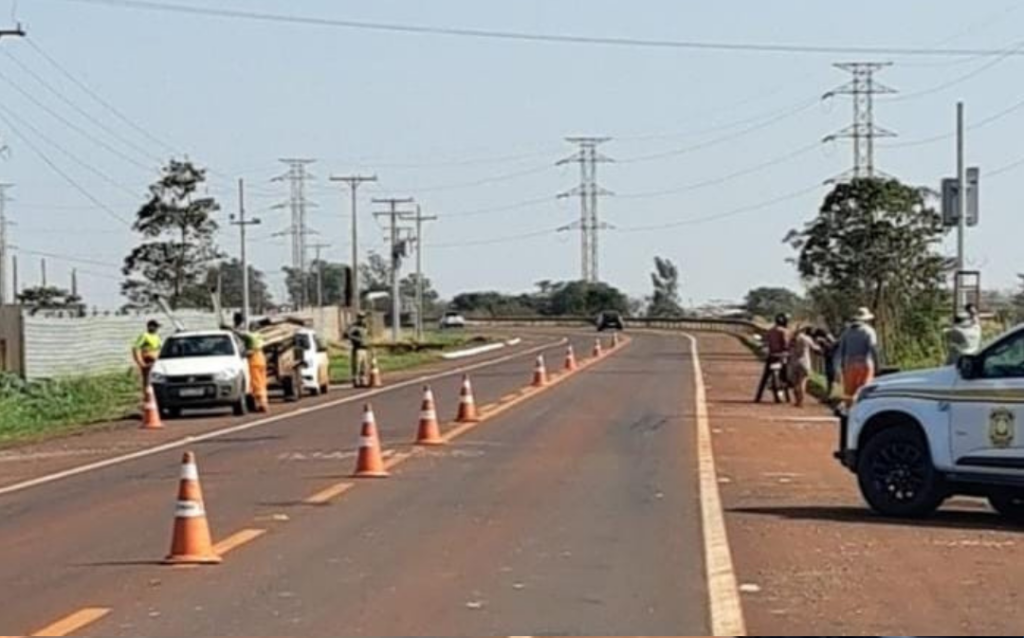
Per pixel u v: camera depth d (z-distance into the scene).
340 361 69.44
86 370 56.53
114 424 36.91
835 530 17.28
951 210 44.66
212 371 37.81
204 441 30.48
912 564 15.02
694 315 150.62
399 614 12.71
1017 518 18.42
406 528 17.50
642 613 12.66
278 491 21.19
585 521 18.02
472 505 19.48
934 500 18.17
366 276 149.62
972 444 17.80
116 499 21.00
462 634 11.94
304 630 12.14
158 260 78.88
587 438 29.41
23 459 28.16
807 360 39.69
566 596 13.41
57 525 18.52
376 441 23.47
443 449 27.09
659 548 15.97
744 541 16.44
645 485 21.70
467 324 151.00
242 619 12.59
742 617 12.48
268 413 38.72
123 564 15.38
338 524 17.86
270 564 15.17
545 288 173.50
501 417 34.91
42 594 13.84
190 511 15.45
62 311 61.53
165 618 12.66
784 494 20.80
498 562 15.17
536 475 22.95
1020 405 17.50
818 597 13.31
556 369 60.75
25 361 52.59
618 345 91.69
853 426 18.72
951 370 18.12
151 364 39.09
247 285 90.88
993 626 12.16
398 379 55.47
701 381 51.22
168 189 78.69
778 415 35.94
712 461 25.12
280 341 43.94
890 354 50.16
